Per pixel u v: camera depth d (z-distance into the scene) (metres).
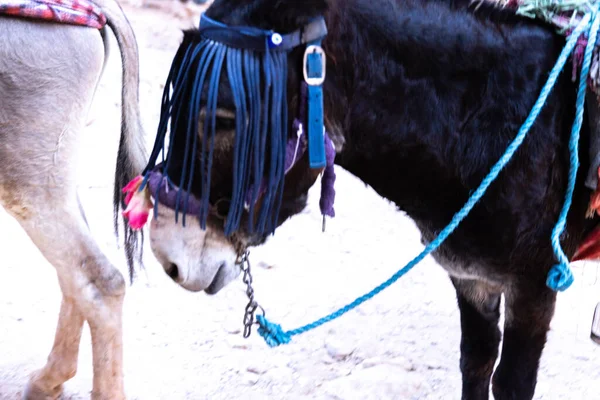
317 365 3.74
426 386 3.57
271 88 1.99
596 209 2.35
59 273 3.04
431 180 2.30
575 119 2.22
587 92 2.24
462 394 3.04
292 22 1.98
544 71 2.25
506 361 2.59
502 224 2.31
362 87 2.16
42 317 3.98
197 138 2.05
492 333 2.90
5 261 4.43
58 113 2.94
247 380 3.61
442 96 2.21
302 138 2.06
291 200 2.17
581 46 2.23
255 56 1.99
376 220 5.16
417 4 2.22
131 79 3.19
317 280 4.46
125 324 3.98
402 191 2.35
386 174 2.31
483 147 2.24
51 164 2.93
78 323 3.22
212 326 4.01
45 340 3.80
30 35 2.88
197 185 2.11
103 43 3.18
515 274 2.41
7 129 2.87
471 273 2.50
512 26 2.28
